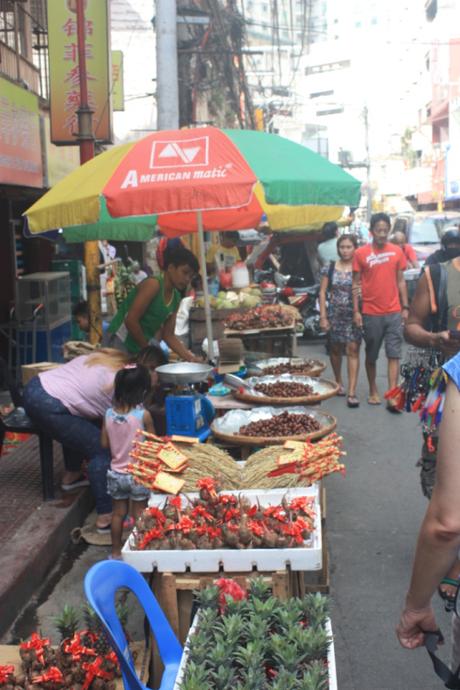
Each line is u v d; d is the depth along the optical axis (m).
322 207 7.17
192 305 9.00
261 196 7.20
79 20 7.20
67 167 11.19
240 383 5.36
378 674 3.38
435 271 4.04
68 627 2.92
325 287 8.55
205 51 18.22
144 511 3.21
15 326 9.45
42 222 4.61
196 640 2.40
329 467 3.50
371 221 8.02
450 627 3.72
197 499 3.30
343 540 4.84
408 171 45.06
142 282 5.66
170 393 5.14
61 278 10.05
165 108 10.38
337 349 8.77
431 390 4.07
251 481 3.48
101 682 2.68
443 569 1.92
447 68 37.25
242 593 2.76
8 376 5.43
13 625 3.84
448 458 1.84
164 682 2.41
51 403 4.81
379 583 4.24
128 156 4.54
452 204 36.72
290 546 2.91
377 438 7.18
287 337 8.40
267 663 2.38
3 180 8.21
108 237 7.72
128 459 4.36
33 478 5.66
